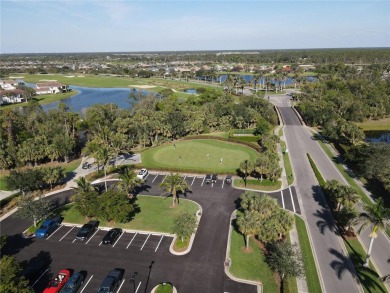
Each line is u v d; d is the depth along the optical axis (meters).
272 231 42.28
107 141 89.75
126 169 61.78
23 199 52.50
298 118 129.00
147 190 65.12
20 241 47.44
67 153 82.00
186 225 44.84
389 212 38.84
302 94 159.75
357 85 162.50
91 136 98.25
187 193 63.28
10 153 76.88
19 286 32.34
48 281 38.78
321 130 110.62
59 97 196.12
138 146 97.31
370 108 127.12
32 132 92.69
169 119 103.06
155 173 74.62
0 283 31.41
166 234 48.88
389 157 66.06
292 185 66.38
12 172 61.53
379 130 116.50
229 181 67.69
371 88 154.62
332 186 55.84
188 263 41.78
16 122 94.88
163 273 39.94
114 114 113.56
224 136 104.50
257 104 126.69
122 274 39.66
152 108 133.62
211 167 77.00
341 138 97.00
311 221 52.09
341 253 43.88
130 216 54.38
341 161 80.94
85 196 51.66
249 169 66.31
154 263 41.88
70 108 152.12
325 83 184.75
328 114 114.44
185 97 182.88
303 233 48.41
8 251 44.78
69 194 63.84
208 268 40.72
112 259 42.84
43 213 50.50
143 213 55.44
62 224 52.34
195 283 38.16
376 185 65.94
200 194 62.78
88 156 86.94
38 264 40.38
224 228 50.16
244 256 42.91
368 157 70.38
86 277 39.34
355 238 47.22
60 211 56.78
